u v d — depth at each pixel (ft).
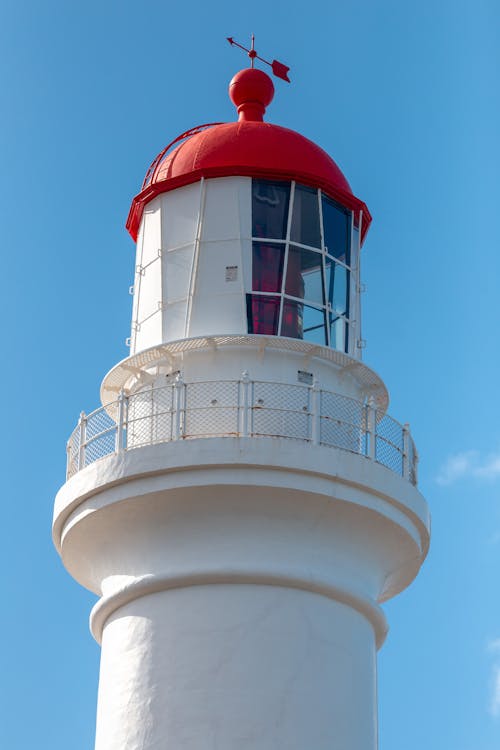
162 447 82.69
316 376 87.56
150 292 92.63
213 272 89.66
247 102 99.35
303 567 82.79
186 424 84.38
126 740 80.79
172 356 87.81
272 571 81.82
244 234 90.12
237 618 81.35
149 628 82.79
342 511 83.46
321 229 91.81
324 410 85.20
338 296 92.02
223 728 79.10
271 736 79.05
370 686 84.17
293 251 90.53
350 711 81.56
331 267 92.02
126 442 85.10
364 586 85.71
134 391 90.02
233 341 86.28
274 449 81.92
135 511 83.76
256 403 84.33
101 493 84.48
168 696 80.48
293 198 91.61
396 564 88.79
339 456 83.20
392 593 93.66
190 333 88.63
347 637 83.35
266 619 81.41
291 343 86.22
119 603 85.10
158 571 83.41
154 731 80.02
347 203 94.38
